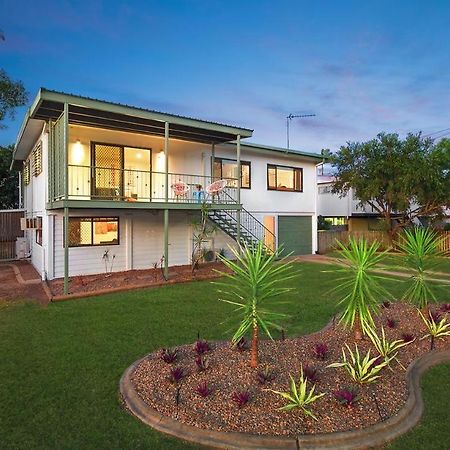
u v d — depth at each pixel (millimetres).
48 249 10914
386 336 5320
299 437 3043
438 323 5668
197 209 11609
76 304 7938
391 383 3979
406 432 3271
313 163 18250
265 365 4250
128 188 12414
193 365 4324
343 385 3846
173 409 3459
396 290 9016
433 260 6148
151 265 12938
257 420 3246
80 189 11445
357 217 24906
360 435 3111
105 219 11961
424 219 21688
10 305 7859
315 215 18266
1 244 15945
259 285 4117
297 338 5418
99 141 11750
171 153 13352
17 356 5016
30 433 3256
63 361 4840
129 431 3271
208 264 13547
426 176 16875
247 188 15461
